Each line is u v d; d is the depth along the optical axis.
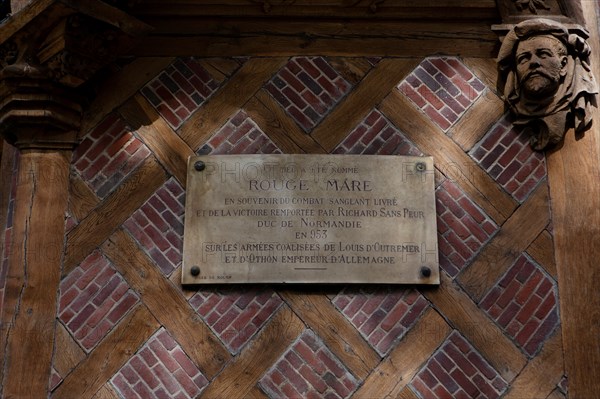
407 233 5.02
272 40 5.52
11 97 5.19
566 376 4.75
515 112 5.29
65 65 5.08
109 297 4.94
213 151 5.24
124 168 5.23
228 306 4.91
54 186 5.18
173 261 5.00
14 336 4.86
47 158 5.24
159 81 5.43
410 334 4.83
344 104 5.35
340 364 4.77
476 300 4.91
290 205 5.07
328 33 5.53
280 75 5.43
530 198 5.13
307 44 5.51
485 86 5.41
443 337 4.83
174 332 4.86
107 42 5.20
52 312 4.91
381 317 4.87
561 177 5.17
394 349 4.80
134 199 5.15
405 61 5.46
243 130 5.30
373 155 5.19
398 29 5.55
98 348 4.83
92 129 5.32
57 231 5.09
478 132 5.29
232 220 5.04
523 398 4.71
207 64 5.46
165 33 5.53
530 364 4.77
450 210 5.11
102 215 5.12
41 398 4.75
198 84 5.41
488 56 5.50
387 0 5.52
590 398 4.70
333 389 4.72
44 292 4.96
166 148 5.26
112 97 5.39
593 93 5.27
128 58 5.47
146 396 4.73
